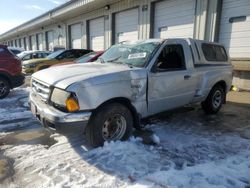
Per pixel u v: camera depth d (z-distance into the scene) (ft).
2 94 25.11
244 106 22.93
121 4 50.55
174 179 10.00
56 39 86.02
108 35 55.88
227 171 10.73
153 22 43.86
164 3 41.50
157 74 13.92
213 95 19.34
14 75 25.57
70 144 13.14
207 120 18.24
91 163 11.17
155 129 15.89
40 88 12.82
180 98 15.88
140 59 14.35
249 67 30.48
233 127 16.76
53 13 72.84
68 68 13.73
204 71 17.46
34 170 10.53
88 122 11.76
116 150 12.21
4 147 12.81
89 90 11.38
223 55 20.18
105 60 16.19
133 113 13.58
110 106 12.33
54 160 11.41
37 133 14.87
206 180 10.03
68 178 9.96
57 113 11.14
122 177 10.11
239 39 31.71
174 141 13.97
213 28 33.78
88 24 64.64
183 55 15.88
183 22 38.37
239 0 31.17
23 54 53.78
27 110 20.13
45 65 41.11
